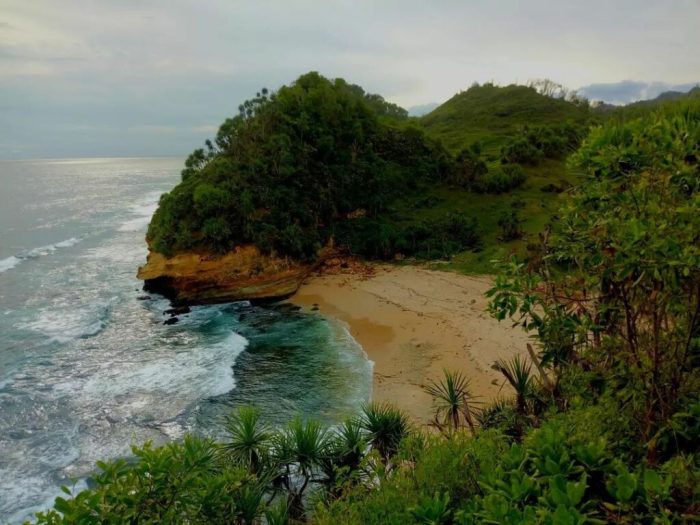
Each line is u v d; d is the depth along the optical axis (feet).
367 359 81.51
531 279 17.16
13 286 130.72
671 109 16.89
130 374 79.20
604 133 15.66
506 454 15.88
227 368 80.53
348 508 19.75
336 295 116.16
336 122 172.96
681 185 13.58
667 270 12.36
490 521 11.76
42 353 87.71
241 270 116.67
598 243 14.42
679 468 12.09
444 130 343.87
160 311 111.24
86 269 149.59
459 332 87.56
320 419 63.93
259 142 149.69
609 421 15.52
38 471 54.90
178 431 62.69
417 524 14.80
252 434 36.65
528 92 391.45
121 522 14.84
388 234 144.56
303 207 140.77
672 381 14.10
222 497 19.47
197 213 118.11
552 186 185.06
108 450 59.00
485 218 161.89
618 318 17.70
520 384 35.91
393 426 39.63
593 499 12.46
